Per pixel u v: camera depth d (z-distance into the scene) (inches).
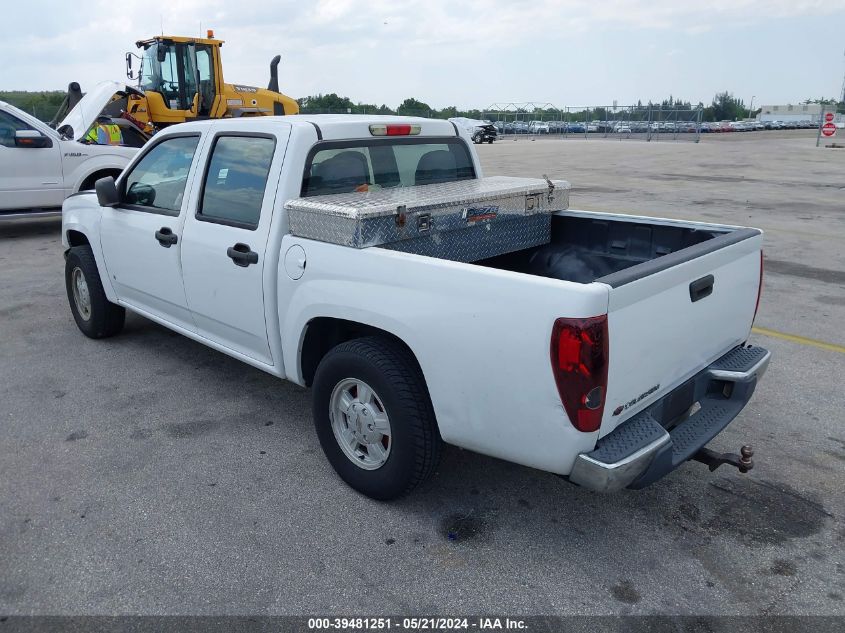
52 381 194.2
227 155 159.2
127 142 512.1
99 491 138.9
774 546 122.3
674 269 113.0
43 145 387.9
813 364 205.5
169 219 175.0
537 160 979.3
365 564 117.4
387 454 130.4
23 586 111.7
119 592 110.4
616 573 115.3
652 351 112.0
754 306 145.5
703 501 136.2
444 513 132.3
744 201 526.0
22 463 149.6
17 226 459.2
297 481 143.2
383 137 161.9
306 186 145.6
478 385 110.9
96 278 216.4
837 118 2807.6
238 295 155.3
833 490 139.6
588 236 173.3
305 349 144.5
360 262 125.6
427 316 115.4
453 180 184.9
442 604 108.3
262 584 112.3
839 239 382.9
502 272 107.0
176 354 216.1
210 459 151.9
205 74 625.6
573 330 97.8
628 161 954.1
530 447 108.3
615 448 105.4
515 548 121.9
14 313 258.7
